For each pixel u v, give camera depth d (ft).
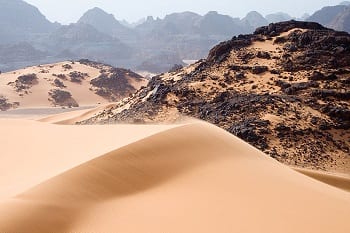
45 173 48.75
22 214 35.14
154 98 232.32
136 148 52.01
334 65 227.81
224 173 51.75
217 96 213.46
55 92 587.27
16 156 64.49
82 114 309.42
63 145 68.23
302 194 47.44
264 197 45.55
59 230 35.17
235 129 169.17
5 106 526.16
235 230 37.65
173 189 46.32
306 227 38.96
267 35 290.97
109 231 35.91
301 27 295.07
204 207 41.98
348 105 188.55
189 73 273.13
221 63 260.42
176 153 54.34
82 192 41.39
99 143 64.69
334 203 45.62
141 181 46.91
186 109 209.15
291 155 151.12
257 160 60.29
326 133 168.14
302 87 206.18
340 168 145.07
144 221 38.19
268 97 195.11
